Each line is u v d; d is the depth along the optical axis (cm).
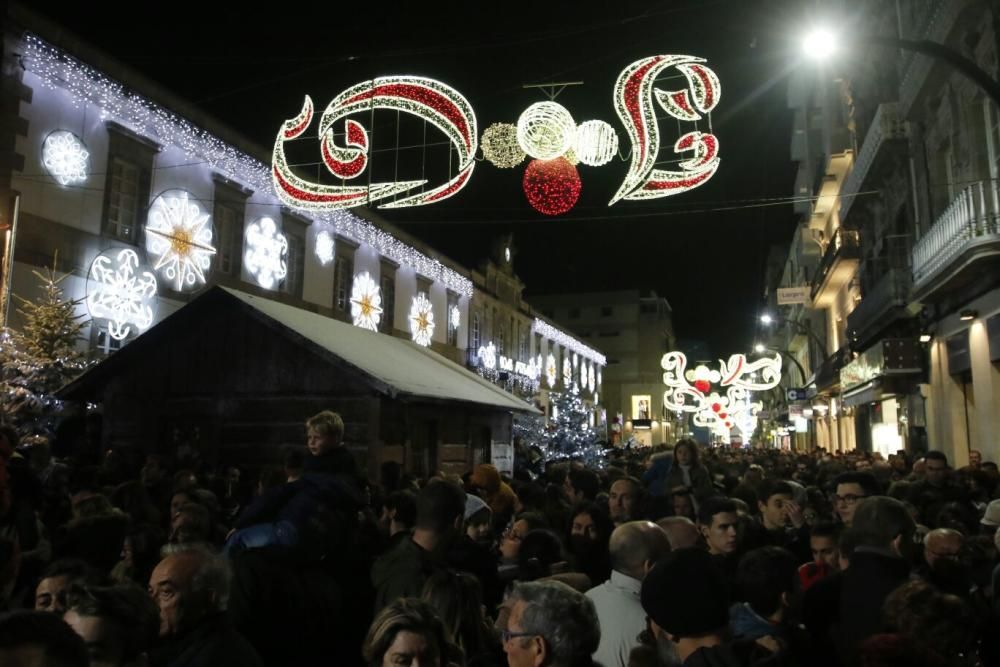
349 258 2861
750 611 372
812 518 707
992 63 1460
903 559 406
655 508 834
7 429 584
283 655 389
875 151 2178
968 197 1440
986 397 1584
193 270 1988
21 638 197
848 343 2933
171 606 319
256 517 428
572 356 6469
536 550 541
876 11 2375
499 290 4588
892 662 250
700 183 1143
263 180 2305
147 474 891
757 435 8494
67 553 481
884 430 2684
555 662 282
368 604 432
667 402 4012
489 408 1762
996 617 400
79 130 1656
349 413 1252
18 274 1492
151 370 1355
